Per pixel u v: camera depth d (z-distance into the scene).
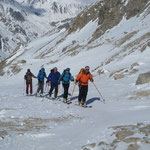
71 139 5.16
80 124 6.65
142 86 11.53
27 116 7.78
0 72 56.84
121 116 6.95
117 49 33.00
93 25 75.00
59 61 46.53
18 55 130.75
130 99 9.98
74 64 36.88
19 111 8.67
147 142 4.02
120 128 5.15
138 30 34.88
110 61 26.91
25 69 50.72
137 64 17.81
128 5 52.66
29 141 5.17
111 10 60.41
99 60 32.94
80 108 9.57
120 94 11.43
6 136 5.29
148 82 11.85
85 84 10.38
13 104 10.64
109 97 11.39
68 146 4.69
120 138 4.48
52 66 44.38
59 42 90.19
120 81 15.42
